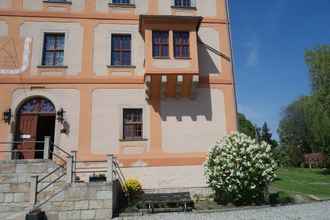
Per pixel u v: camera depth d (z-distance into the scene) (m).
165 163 14.41
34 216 9.35
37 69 14.84
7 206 10.70
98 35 15.67
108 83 15.09
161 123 14.93
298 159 46.97
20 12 15.36
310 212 10.36
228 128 15.32
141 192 13.75
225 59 16.25
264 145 12.68
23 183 10.95
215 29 16.58
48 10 15.63
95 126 14.48
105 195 10.46
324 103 27.78
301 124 48.34
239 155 12.24
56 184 10.98
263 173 11.92
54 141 14.06
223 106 15.59
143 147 14.52
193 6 16.78
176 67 14.61
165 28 15.12
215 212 10.95
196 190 14.23
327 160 34.72
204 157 14.73
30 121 14.47
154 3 16.52
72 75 14.96
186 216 10.29
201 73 15.84
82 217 10.21
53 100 14.55
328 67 27.67
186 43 15.32
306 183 20.77
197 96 15.52
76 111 14.55
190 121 15.15
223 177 12.24
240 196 11.97
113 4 16.16
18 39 15.06
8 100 14.34
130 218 10.23
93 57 15.33
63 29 15.50
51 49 15.41
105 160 13.86
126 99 15.01
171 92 15.16
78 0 15.98
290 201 12.73
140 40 15.88
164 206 11.86
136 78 15.32
